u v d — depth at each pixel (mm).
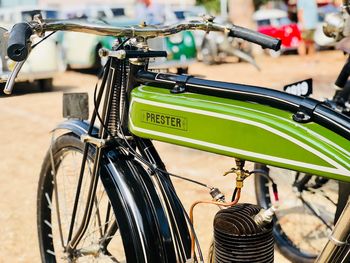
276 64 11453
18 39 1517
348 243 1525
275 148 1442
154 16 11695
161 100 1665
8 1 11727
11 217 3609
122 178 1866
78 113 2129
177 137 1631
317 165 1387
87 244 2242
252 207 1630
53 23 1623
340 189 1997
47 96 8133
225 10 15391
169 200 1842
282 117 1461
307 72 9914
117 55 1721
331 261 1541
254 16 13695
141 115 1726
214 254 1637
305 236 3096
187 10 11781
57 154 2232
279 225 2914
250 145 1483
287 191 3455
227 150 1526
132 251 1780
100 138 1922
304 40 12797
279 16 13305
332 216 2842
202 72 10578
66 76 10281
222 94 1600
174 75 1728
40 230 2467
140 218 1796
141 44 1806
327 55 12641
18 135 5809
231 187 3971
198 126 1577
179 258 1814
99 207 2137
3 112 7059
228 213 1599
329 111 1430
